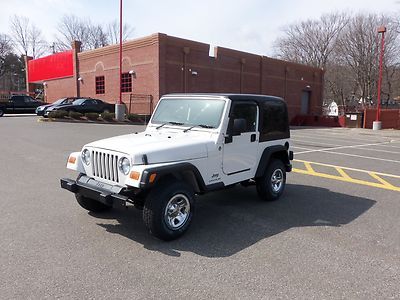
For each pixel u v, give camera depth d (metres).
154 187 4.51
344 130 28.64
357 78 53.69
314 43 60.81
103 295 3.28
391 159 12.47
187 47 27.20
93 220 5.27
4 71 69.06
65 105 24.59
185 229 4.74
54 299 3.20
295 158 12.12
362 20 52.94
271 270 3.84
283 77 36.56
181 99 5.87
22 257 4.02
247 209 6.04
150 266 3.88
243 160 5.74
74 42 33.88
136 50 27.59
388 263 4.06
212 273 3.75
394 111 30.75
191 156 4.85
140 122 24.94
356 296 3.36
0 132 16.25
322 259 4.12
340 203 6.53
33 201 6.12
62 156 10.48
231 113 5.41
